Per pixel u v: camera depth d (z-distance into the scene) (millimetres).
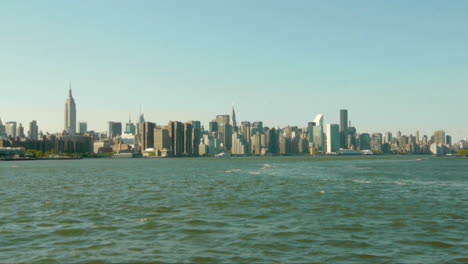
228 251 32094
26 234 38281
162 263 29094
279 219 45781
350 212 50625
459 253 31328
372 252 31703
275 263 29000
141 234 38125
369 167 198125
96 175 141625
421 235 37281
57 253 31719
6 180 116188
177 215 48781
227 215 48656
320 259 29922
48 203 60719
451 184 93000
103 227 41438
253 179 113062
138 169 196625
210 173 149625
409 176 123688
